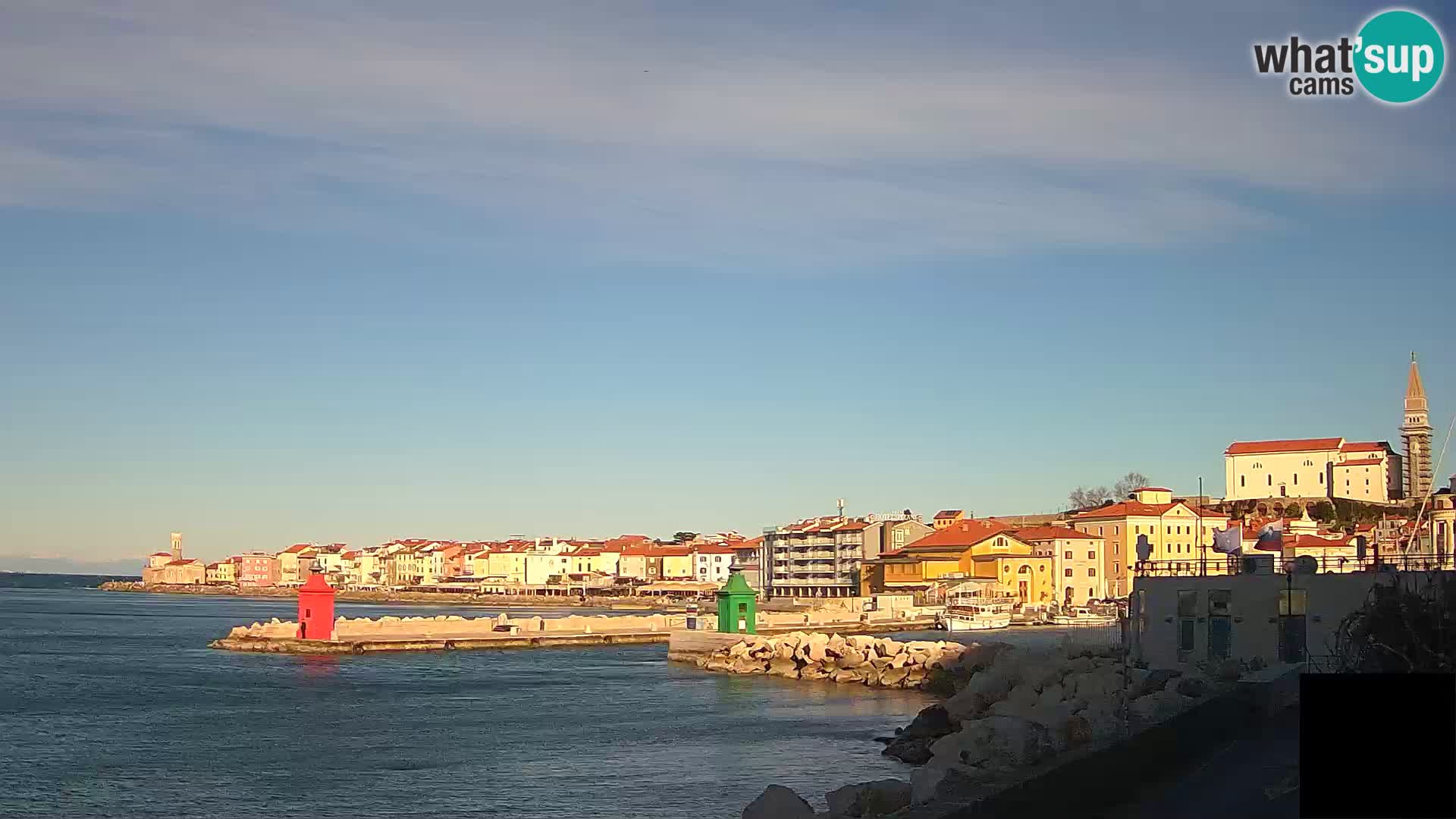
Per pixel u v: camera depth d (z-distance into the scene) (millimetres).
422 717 73750
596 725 70562
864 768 56156
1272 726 42375
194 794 51031
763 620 145000
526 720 72688
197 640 152125
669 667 110188
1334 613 54000
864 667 96000
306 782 53312
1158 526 189375
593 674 102438
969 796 24500
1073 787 27906
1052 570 189000
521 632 139625
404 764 57656
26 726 70125
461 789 51781
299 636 128625
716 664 107500
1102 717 45438
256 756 59750
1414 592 50281
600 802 49062
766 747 62375
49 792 51500
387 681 95688
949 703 66625
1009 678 68875
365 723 71000
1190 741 36156
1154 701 48188
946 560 193250
